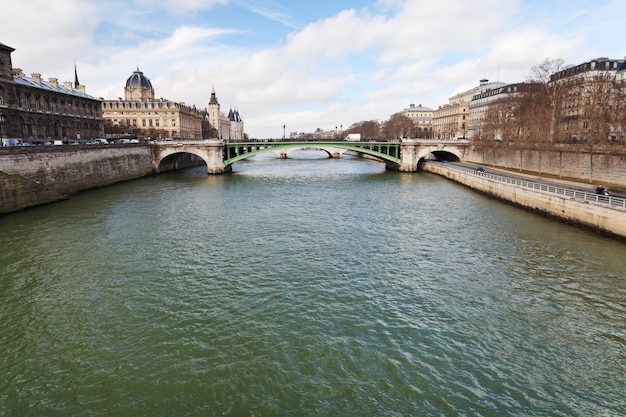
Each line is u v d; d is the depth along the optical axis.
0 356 15.79
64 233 32.84
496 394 13.60
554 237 31.22
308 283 22.47
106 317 18.75
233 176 80.38
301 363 15.20
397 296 20.81
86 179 57.62
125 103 150.88
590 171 50.88
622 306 19.72
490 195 51.06
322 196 53.25
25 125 62.25
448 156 101.00
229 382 14.20
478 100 147.38
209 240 30.98
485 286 22.05
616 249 28.02
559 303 20.03
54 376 14.62
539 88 73.06
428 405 13.09
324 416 12.66
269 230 34.09
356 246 29.33
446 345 16.38
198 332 17.38
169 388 13.92
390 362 15.26
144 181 70.44
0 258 26.61
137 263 25.78
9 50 57.75
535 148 61.97
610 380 14.35
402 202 48.09
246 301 20.25
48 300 20.48
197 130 190.88
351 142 87.88
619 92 57.34
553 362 15.32
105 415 12.77
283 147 87.19
